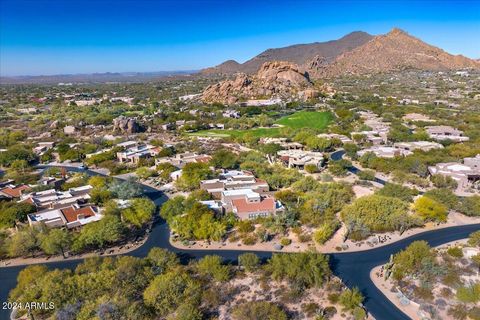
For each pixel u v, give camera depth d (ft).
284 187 546.26
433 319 269.44
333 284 309.83
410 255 322.55
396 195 469.57
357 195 504.02
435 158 630.74
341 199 464.65
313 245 380.99
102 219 399.44
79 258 369.71
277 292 301.63
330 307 282.77
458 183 542.98
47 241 360.89
